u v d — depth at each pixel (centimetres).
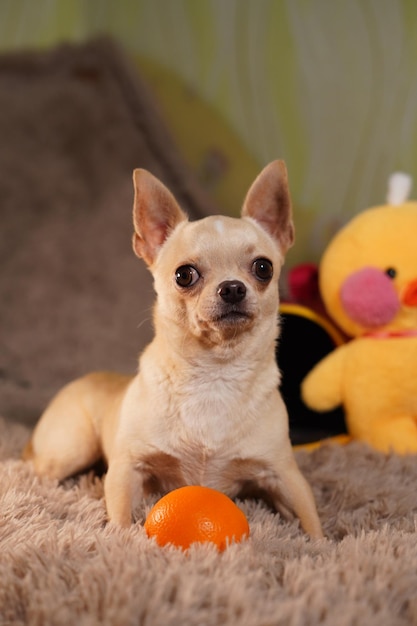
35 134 125
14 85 129
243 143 121
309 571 54
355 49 113
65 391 79
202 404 68
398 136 112
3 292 116
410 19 110
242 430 68
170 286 69
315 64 116
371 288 80
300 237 118
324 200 117
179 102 126
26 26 136
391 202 87
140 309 114
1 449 80
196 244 68
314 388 84
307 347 88
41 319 115
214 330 65
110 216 120
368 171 114
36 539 58
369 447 78
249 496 73
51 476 74
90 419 76
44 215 122
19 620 50
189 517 58
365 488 70
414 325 81
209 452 68
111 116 126
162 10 125
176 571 53
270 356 70
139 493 69
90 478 75
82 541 58
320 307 93
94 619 49
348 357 83
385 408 81
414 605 51
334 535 66
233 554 55
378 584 52
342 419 89
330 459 76
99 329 113
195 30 123
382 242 81
